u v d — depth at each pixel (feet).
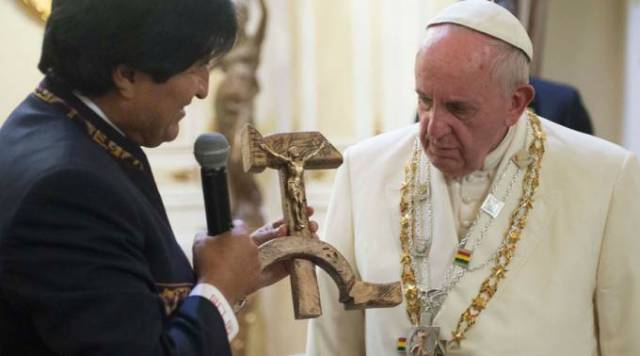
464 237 6.44
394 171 6.82
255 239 5.44
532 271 6.28
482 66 5.70
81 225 4.16
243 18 12.94
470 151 5.93
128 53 4.38
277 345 13.46
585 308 6.28
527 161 6.46
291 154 5.44
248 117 13.16
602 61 15.25
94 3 4.37
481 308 6.22
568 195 6.37
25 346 4.33
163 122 4.73
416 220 6.60
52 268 4.08
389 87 13.73
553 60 15.15
